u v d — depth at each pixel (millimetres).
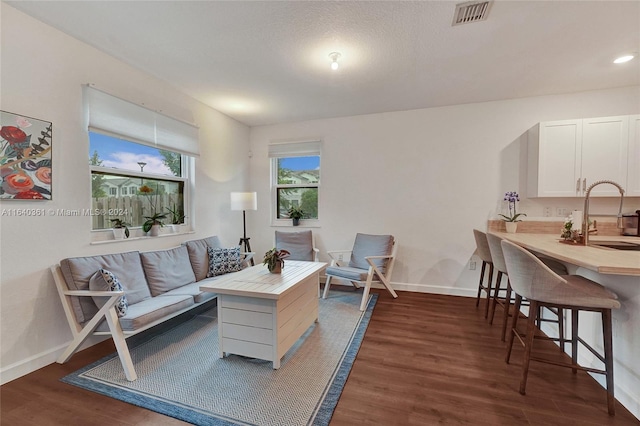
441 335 2633
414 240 4023
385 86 3217
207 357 2254
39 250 2121
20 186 2012
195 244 3375
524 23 2092
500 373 2033
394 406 1698
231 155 4363
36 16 2053
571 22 2072
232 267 3492
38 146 2111
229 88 3297
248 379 1963
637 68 2768
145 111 2916
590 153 3035
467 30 2188
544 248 2139
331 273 3590
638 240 2543
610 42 2330
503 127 3623
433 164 3918
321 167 4434
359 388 1868
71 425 1549
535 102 3498
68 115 2301
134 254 2680
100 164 2635
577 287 1660
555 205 3441
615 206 3215
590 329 2045
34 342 2082
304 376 1996
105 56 2555
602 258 1670
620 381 1736
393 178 4098
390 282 4129
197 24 2137
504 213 3641
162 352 2330
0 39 1908
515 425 1550
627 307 1695
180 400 1748
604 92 3264
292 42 2369
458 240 3836
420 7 1939
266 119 4469
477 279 3762
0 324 1921
